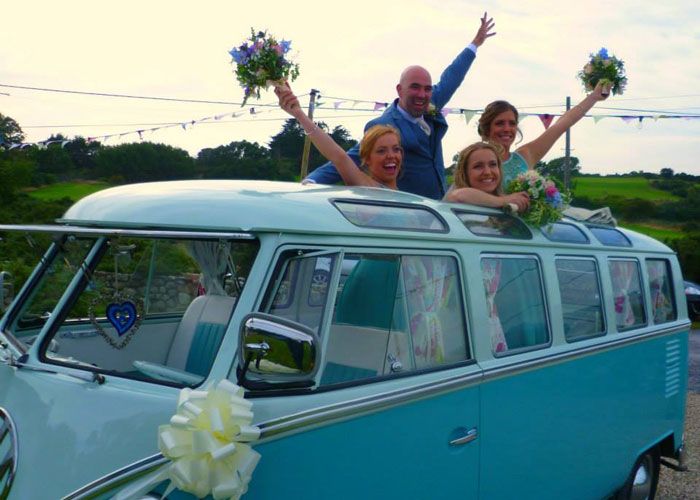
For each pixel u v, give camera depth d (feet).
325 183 16.74
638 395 17.94
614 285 17.46
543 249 14.89
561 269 15.30
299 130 65.00
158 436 8.36
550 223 15.29
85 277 10.84
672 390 19.86
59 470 8.89
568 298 15.37
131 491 8.42
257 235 9.69
